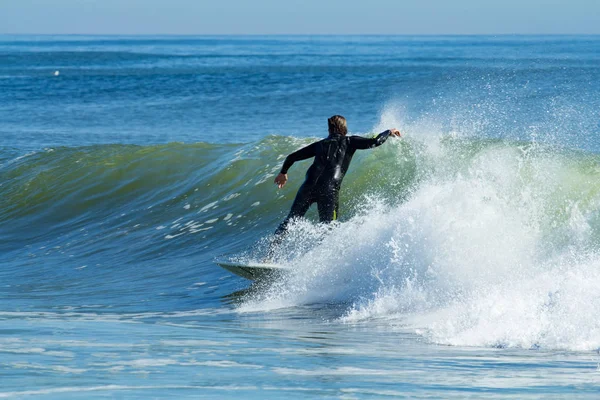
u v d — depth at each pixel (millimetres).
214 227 43500
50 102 158125
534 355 19062
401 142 43906
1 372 15172
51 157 61688
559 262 28766
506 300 24938
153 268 38938
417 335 22719
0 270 42344
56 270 41094
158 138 102812
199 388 13875
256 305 29828
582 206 33156
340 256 31188
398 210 32344
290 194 44406
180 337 21453
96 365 16141
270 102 150125
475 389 14203
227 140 100250
